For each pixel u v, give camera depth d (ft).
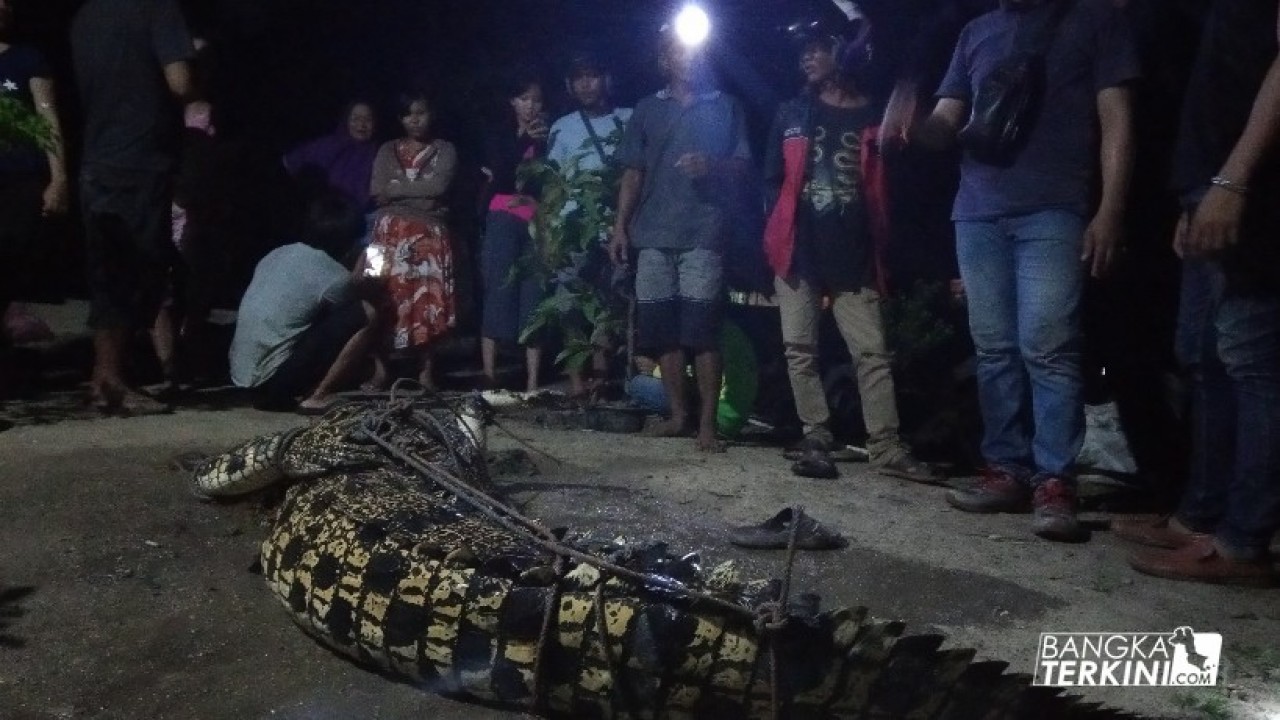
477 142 17.76
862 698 6.21
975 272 11.68
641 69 22.36
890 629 6.18
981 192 11.52
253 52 24.22
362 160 17.71
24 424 13.47
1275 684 7.88
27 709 7.24
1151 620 8.87
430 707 7.18
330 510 8.06
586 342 15.89
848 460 13.76
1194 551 9.88
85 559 9.35
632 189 14.39
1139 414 13.38
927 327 14.47
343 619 7.49
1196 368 10.46
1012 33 11.51
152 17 13.98
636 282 14.33
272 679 7.63
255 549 9.86
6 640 8.06
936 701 6.18
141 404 14.46
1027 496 11.72
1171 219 12.84
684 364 14.43
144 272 14.43
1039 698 6.21
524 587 6.81
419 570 7.18
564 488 11.67
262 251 21.02
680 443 14.19
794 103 13.58
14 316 18.49
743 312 16.47
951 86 12.14
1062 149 11.06
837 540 10.15
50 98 14.47
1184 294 10.50
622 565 6.71
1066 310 11.05
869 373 13.23
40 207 14.71
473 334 19.92
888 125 12.76
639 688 6.49
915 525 11.08
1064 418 11.07
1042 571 9.91
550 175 15.75
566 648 6.66
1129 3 11.45
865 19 13.66
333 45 24.52
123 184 14.11
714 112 13.98
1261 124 8.93
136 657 7.93
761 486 12.21
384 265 16.16
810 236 13.19
